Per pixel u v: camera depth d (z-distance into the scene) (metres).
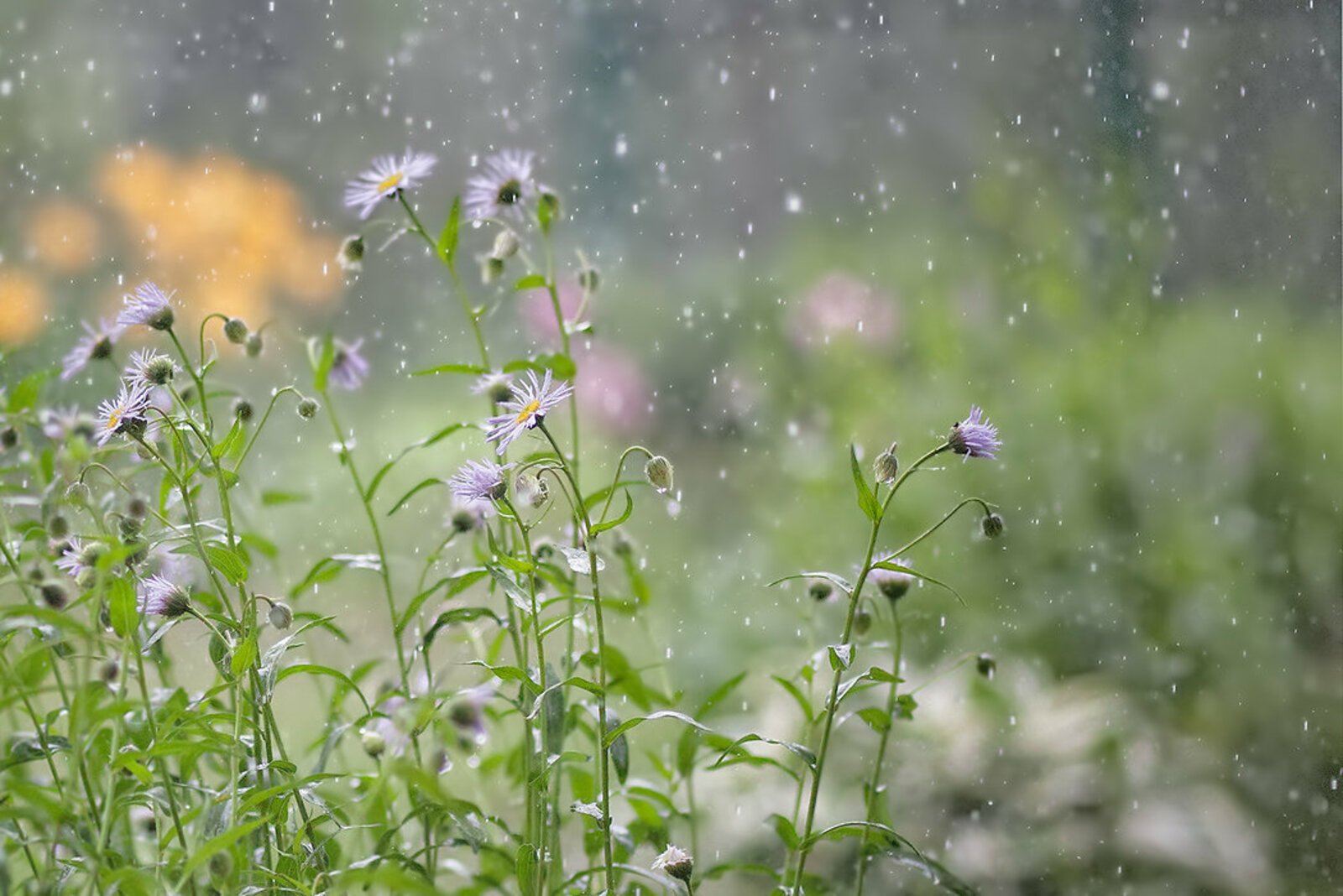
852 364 4.55
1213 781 2.90
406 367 5.29
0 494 2.45
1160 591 3.41
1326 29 4.82
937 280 4.81
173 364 2.34
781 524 3.92
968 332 4.27
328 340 2.41
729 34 6.82
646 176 6.66
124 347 3.61
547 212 2.48
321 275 5.23
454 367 2.41
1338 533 3.51
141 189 5.02
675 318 5.70
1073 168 5.18
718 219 6.59
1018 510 3.69
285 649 2.31
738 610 3.62
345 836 2.47
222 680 2.33
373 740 2.30
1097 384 3.91
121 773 2.34
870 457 3.99
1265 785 2.92
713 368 5.48
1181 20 5.06
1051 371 4.04
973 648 3.26
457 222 2.44
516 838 2.36
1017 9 5.62
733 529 4.27
